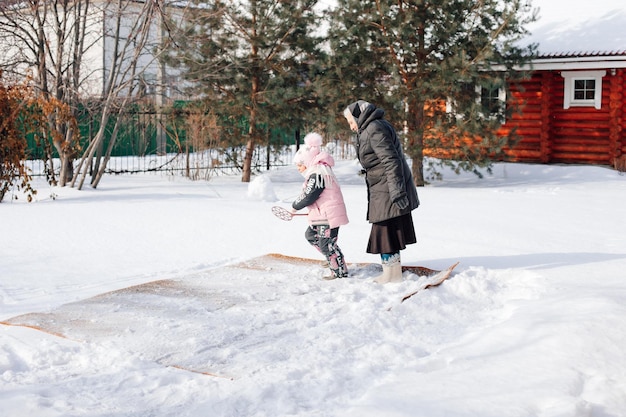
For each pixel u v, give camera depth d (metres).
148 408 4.06
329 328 5.49
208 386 4.34
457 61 17.73
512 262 7.94
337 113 19.28
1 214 11.88
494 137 18.88
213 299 6.57
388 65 18.95
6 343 5.28
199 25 18.77
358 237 9.76
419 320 5.78
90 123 20.34
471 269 7.27
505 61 19.25
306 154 7.25
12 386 4.44
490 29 18.81
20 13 17.11
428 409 3.81
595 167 21.61
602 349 4.60
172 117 22.53
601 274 7.19
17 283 7.29
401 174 6.82
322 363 4.70
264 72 20.34
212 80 19.69
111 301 6.48
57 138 15.01
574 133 23.14
